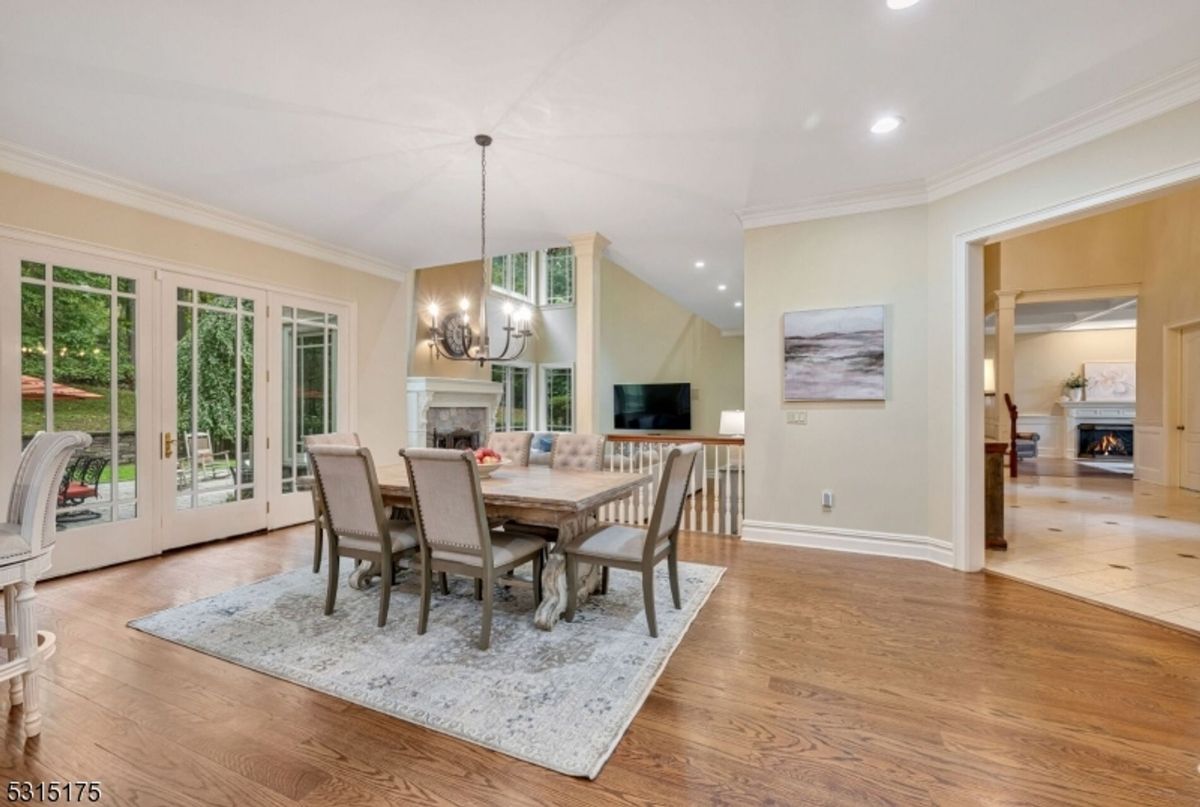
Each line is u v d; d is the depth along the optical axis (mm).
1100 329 10047
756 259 4219
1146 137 2600
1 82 2512
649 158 3293
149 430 3818
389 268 5750
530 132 2975
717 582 3299
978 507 3506
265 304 4570
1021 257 7695
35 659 1802
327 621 2721
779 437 4172
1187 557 3781
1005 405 7734
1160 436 6871
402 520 3344
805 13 2053
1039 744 1743
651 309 11102
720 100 2656
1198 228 6223
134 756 1695
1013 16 2062
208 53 2311
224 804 1499
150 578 3377
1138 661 2287
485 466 3113
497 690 2068
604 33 2176
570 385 11234
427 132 2980
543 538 2986
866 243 3873
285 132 2984
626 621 2721
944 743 1750
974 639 2508
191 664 2277
